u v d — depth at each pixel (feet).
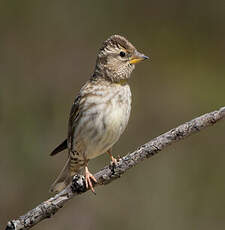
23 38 51.49
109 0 52.95
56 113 49.11
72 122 31.78
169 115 50.90
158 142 26.45
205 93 51.47
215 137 48.37
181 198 46.01
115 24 53.06
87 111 30.71
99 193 45.44
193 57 52.95
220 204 45.88
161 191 46.09
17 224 25.93
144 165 46.85
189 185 46.65
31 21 52.01
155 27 53.31
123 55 31.45
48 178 45.52
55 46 51.85
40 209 26.22
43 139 47.21
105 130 30.55
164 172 46.83
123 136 49.32
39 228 44.14
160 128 50.42
